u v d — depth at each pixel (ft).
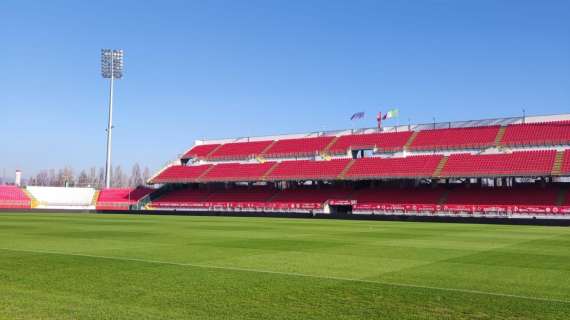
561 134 224.74
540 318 34.86
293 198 256.52
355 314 35.70
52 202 305.12
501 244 90.79
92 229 126.00
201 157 309.63
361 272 54.90
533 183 218.59
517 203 200.85
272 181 265.54
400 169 237.04
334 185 267.59
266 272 54.34
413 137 263.08
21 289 43.88
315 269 56.90
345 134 290.56
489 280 50.08
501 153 225.76
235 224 158.20
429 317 34.99
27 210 280.10
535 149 222.48
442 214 205.36
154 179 300.81
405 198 229.25
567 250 79.92
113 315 34.99
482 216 194.70
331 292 43.32
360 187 257.75
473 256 70.95
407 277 51.65
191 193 294.05
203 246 83.46
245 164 290.15
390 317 34.94
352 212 227.61
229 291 43.45
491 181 232.94
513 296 42.09
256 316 34.99
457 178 219.20
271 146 302.86
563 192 202.28
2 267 57.11
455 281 49.37
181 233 114.62
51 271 54.24
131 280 48.73
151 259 65.10
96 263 60.90
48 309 36.60
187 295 41.65
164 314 35.35
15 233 110.22
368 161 253.65
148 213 271.69
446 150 243.19
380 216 212.43
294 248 81.05
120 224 151.33
